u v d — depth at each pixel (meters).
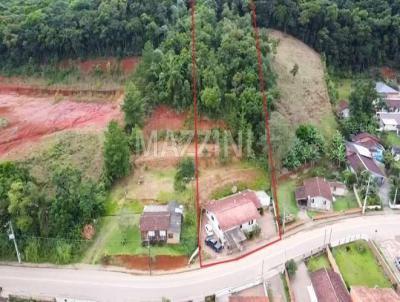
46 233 54.72
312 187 62.88
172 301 48.69
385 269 53.22
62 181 55.94
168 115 68.25
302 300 48.78
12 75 85.94
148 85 69.00
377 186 66.94
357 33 96.06
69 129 70.50
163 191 60.31
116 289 50.31
